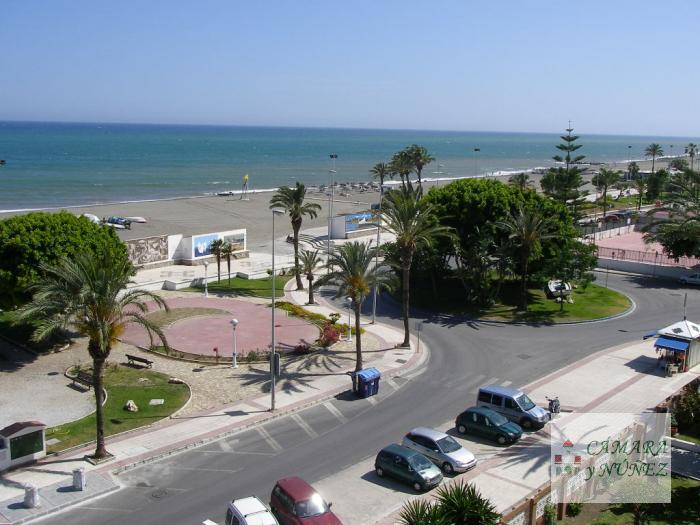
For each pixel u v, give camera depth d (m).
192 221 111.50
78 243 45.34
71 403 36.38
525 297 58.78
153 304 58.34
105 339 28.59
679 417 33.91
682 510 25.33
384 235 99.75
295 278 71.69
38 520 24.31
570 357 46.28
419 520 19.94
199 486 27.31
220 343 47.78
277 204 63.66
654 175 142.88
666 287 69.31
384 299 64.25
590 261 57.56
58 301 29.36
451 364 44.72
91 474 27.95
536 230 55.88
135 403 36.38
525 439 32.59
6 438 28.42
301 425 34.09
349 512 25.22
